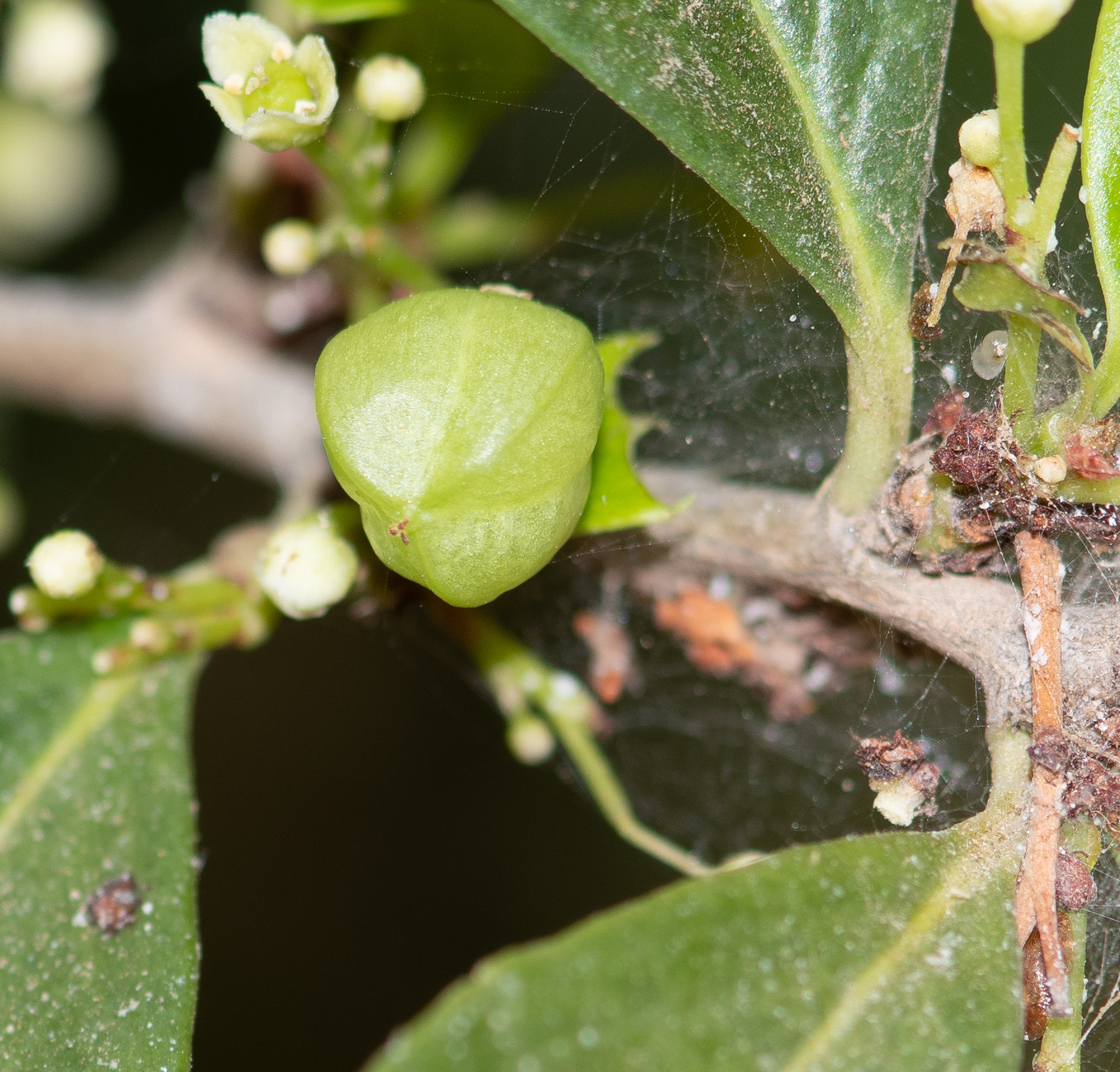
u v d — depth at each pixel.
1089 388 0.14
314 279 0.17
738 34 0.14
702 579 0.16
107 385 0.18
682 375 0.18
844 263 0.14
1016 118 0.14
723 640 0.16
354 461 0.14
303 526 0.15
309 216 0.17
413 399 0.14
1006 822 0.14
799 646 0.16
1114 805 0.14
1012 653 0.14
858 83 0.14
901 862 0.14
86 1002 0.14
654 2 0.14
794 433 0.17
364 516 0.14
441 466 0.14
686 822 0.18
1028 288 0.14
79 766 0.15
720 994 0.13
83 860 0.15
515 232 0.17
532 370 0.14
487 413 0.14
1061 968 0.14
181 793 0.15
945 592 0.15
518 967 0.13
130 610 0.15
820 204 0.14
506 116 0.17
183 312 0.17
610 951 0.13
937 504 0.14
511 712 0.16
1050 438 0.14
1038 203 0.14
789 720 0.17
